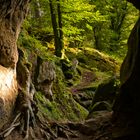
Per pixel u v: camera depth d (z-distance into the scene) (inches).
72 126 502.0
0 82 423.2
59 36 869.2
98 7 1112.2
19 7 475.5
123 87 381.1
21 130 424.2
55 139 461.7
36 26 935.0
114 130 394.0
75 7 824.9
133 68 349.7
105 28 1190.3
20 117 438.6
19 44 587.2
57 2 815.7
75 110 679.7
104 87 622.8
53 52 890.1
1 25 437.7
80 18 848.9
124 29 1179.3
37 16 954.7
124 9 1157.1
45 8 907.4
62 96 668.1
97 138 431.2
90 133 473.7
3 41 445.1
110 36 1165.1
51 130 474.6
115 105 419.8
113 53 1163.3
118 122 395.9
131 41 377.1
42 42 919.0
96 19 863.1
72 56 1026.1
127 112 375.2
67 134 475.8
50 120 531.2
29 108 454.6
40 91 593.9
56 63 824.3
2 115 411.2
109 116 499.5
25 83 504.7
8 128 406.0
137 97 351.3
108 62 1111.0
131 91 365.1
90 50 1144.2
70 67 881.5
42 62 616.1
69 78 865.5
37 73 596.7
